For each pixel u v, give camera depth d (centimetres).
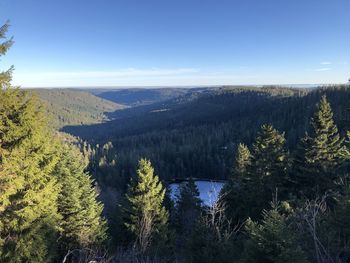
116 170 10000
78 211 2434
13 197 1594
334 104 11806
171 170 11225
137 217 2497
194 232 2083
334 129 2902
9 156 1515
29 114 1588
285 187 3078
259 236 1293
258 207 2945
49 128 1897
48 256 1775
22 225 1620
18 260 1587
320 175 2830
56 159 1791
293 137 9950
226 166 10525
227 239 1917
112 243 2805
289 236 1258
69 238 2400
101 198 5316
